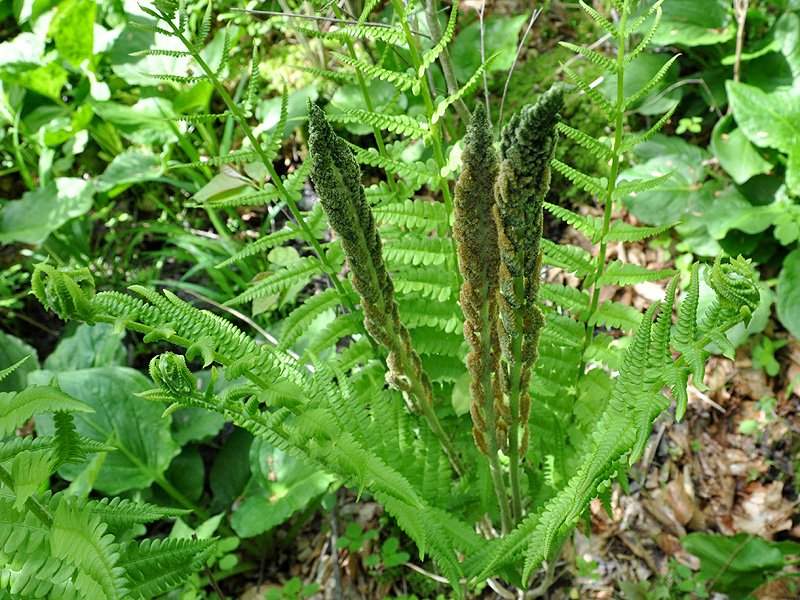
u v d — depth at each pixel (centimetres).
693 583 235
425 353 188
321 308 180
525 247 97
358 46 324
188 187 352
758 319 293
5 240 345
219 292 352
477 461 174
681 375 91
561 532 137
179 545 125
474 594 230
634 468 280
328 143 97
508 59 324
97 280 367
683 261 326
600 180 152
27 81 367
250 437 285
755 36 360
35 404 92
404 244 170
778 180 319
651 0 344
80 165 423
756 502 273
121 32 370
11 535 100
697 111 364
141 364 337
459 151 116
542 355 180
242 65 383
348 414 142
